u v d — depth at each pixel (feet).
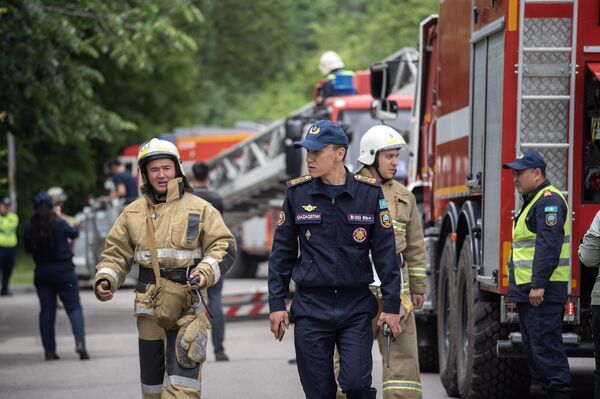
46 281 91.40
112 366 87.45
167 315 47.80
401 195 55.11
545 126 60.29
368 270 46.70
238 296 126.11
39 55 116.98
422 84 87.76
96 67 264.93
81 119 126.31
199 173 87.56
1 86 117.70
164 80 285.64
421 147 88.33
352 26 372.38
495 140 62.18
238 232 192.54
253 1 442.91
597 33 59.93
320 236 46.42
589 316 61.57
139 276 48.67
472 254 65.92
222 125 408.26
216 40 436.76
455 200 75.51
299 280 46.55
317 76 382.42
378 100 93.91
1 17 113.91
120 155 249.75
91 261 179.11
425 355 82.48
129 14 123.75
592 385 75.66
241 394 71.00
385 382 53.47
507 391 66.23
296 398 69.36
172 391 47.50
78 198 280.92
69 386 76.18
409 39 254.68
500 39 61.93
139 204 48.73
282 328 47.21
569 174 59.98
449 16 76.13
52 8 119.03
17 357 94.48
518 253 57.47
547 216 55.93
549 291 57.06
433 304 78.89
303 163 118.21
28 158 238.27
